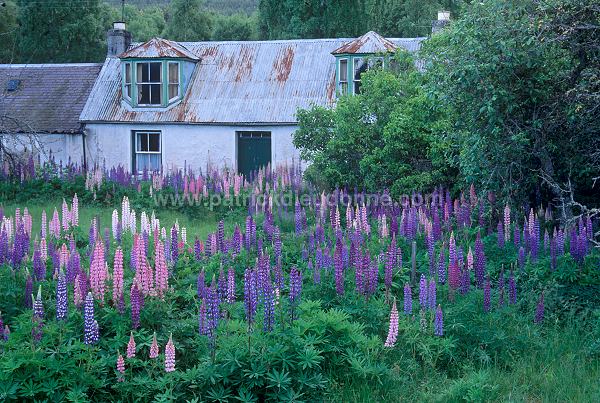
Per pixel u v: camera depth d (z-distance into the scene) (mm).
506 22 12117
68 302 8703
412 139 16422
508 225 12008
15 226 12531
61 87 30188
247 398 7406
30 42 43562
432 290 8898
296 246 12508
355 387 8055
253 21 60656
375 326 9070
